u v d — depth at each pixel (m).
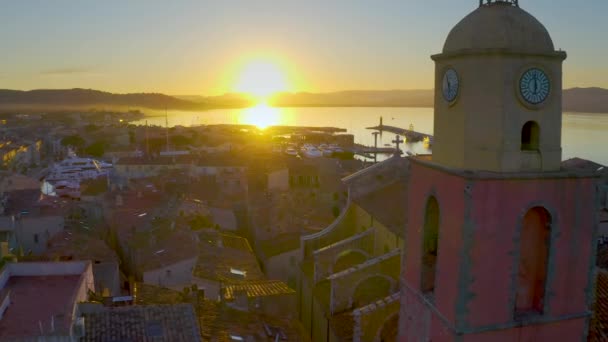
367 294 37.72
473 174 19.91
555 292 21.81
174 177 107.75
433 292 24.12
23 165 161.12
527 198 20.69
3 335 22.31
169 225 57.59
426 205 23.86
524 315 21.84
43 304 26.45
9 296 26.92
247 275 47.66
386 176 51.50
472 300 20.81
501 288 21.05
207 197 87.50
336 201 104.88
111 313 27.11
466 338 21.02
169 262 46.97
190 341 26.36
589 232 21.89
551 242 21.38
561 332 22.20
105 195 84.25
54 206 66.38
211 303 35.75
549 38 20.98
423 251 24.52
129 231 58.69
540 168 20.97
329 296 41.41
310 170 119.62
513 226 20.67
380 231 43.88
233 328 32.72
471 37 20.75
